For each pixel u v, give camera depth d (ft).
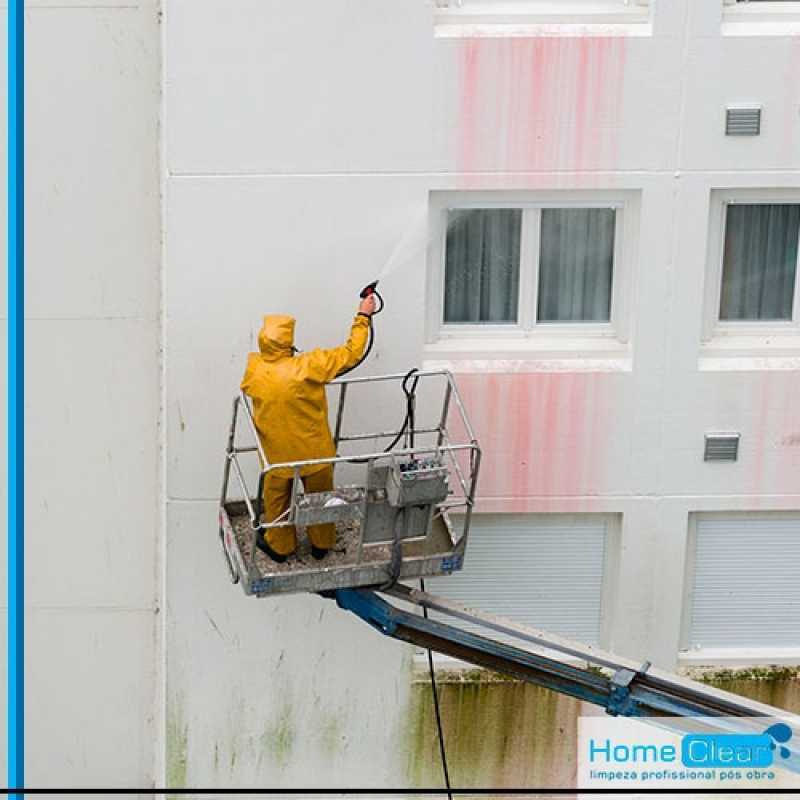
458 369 151.33
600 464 154.40
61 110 150.61
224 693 160.35
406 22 141.49
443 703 161.68
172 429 150.92
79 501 160.45
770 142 145.79
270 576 136.36
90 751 168.55
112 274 154.61
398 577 139.33
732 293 154.30
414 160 144.87
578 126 144.77
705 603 162.30
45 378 156.87
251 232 145.89
